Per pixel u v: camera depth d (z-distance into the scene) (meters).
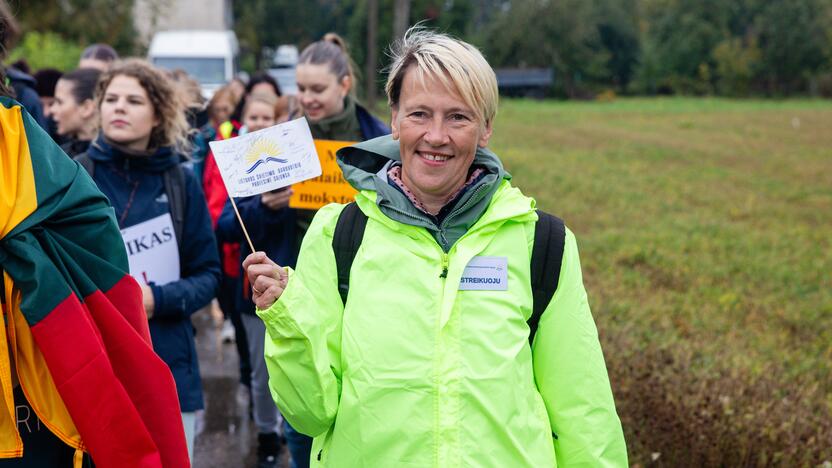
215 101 7.09
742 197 15.46
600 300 6.89
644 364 4.79
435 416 2.00
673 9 73.44
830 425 4.15
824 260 9.68
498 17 71.75
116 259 2.05
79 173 2.00
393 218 2.12
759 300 7.71
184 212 3.38
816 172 19.89
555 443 2.17
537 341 2.15
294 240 4.00
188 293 3.24
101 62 6.37
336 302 2.14
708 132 32.56
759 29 67.75
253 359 4.26
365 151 2.36
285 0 69.69
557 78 71.44
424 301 2.06
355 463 2.04
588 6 71.62
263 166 2.30
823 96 66.69
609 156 22.78
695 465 3.96
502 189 2.17
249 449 4.80
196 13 31.89
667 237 10.83
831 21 66.19
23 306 1.85
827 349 6.12
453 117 2.11
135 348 2.01
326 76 4.09
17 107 1.93
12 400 1.88
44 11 25.59
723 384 4.54
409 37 2.24
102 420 1.89
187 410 3.27
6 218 1.84
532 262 2.14
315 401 2.06
